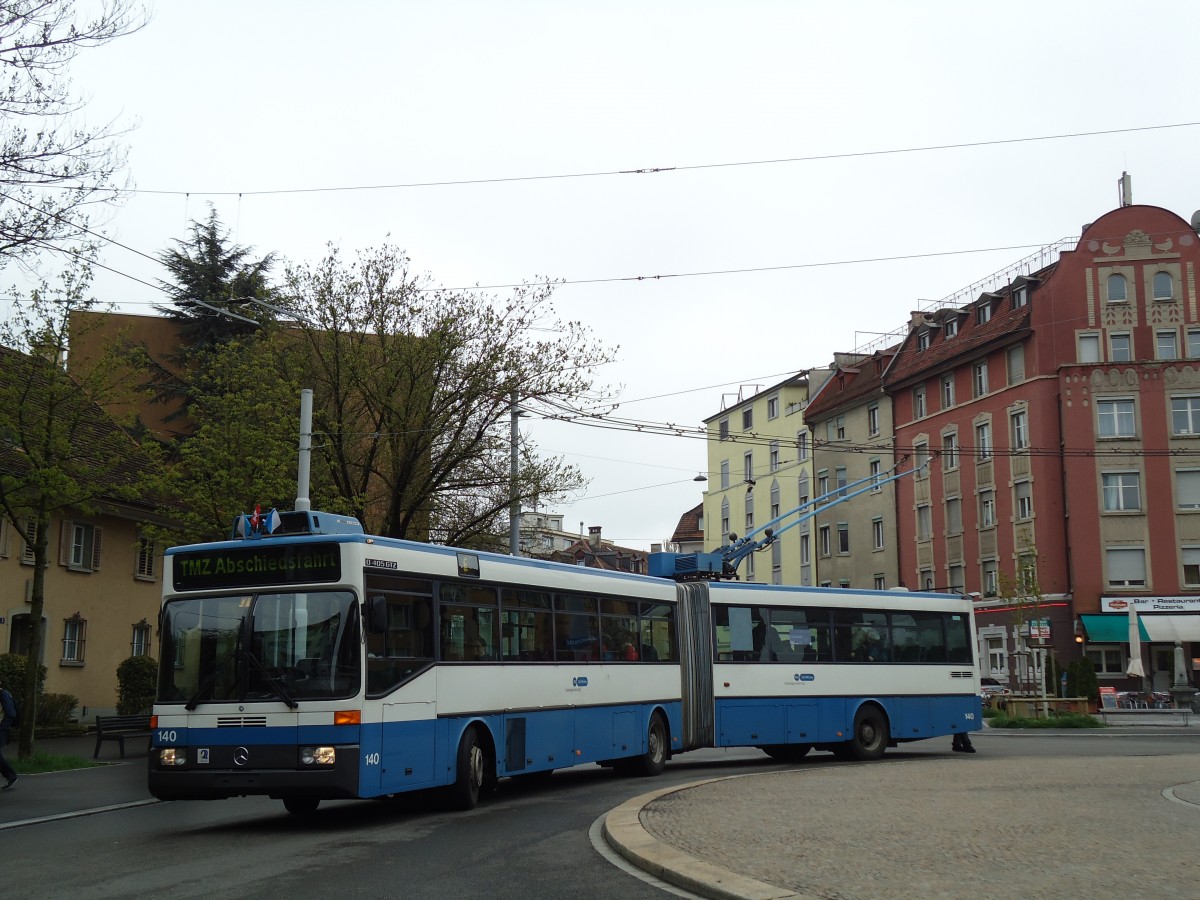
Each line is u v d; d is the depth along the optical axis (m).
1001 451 54.84
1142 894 7.93
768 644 23.08
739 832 11.40
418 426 32.78
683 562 26.05
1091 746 28.36
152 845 12.62
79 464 22.70
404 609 14.77
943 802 13.64
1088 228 55.53
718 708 22.11
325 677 13.70
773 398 79.25
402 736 14.38
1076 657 52.66
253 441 27.27
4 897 9.55
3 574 31.53
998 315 59.03
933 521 62.34
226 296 44.31
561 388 33.19
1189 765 19.28
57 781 20.28
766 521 79.38
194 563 14.41
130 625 37.62
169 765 13.91
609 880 9.76
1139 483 53.34
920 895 8.06
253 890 9.66
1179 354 54.22
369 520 34.06
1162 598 52.19
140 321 47.00
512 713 16.88
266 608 14.02
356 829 13.70
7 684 29.38
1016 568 55.88
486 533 34.72
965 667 25.88
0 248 16.48
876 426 68.00
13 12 15.43
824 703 23.59
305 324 32.78
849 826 11.62
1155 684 52.97
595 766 23.27
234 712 13.77
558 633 18.38
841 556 70.50
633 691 20.23
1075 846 10.04
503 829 13.38
